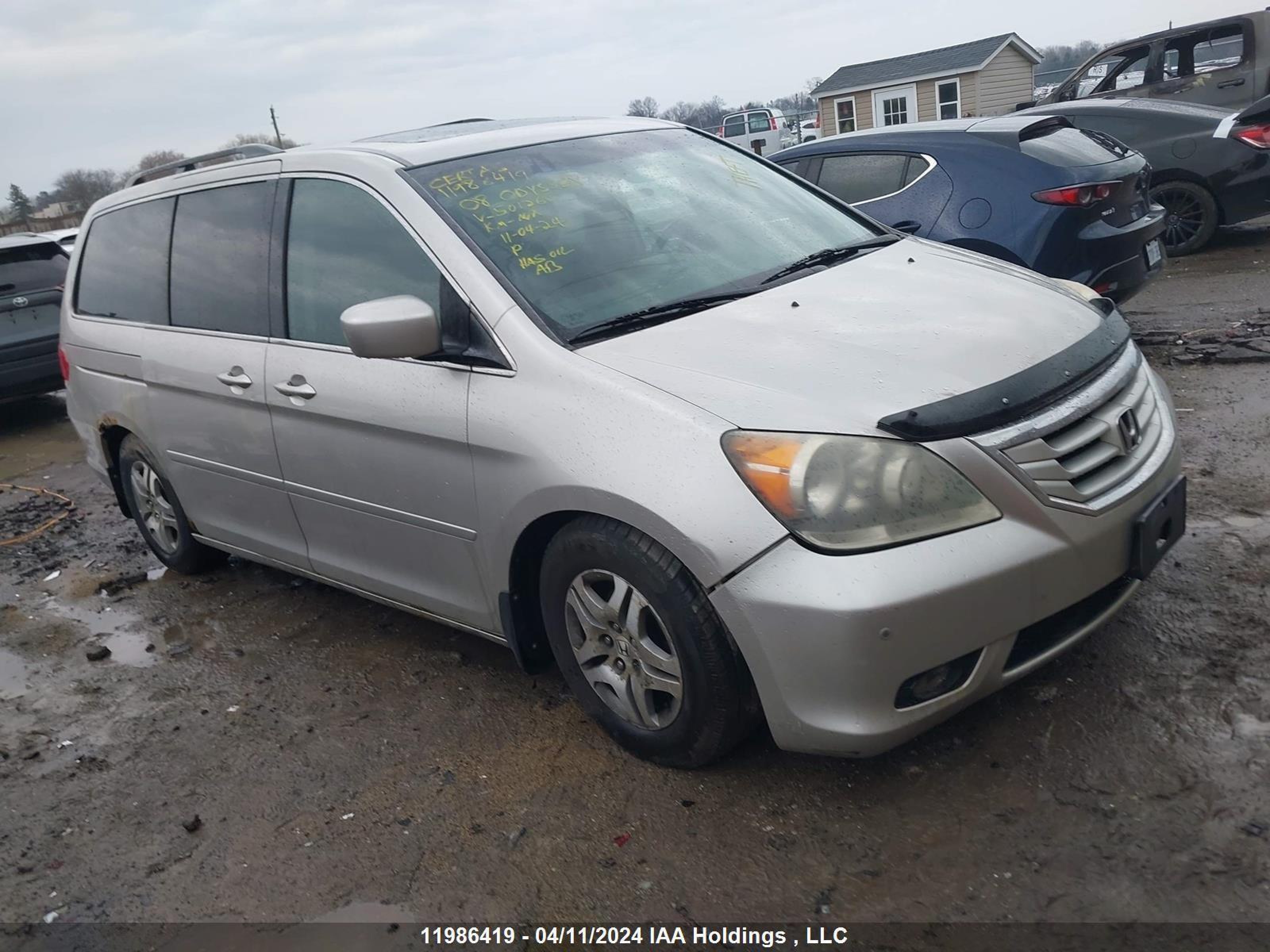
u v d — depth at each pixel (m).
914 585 2.51
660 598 2.79
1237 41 11.94
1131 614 3.52
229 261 4.20
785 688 2.62
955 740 3.03
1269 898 2.33
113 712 4.06
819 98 35.34
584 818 2.96
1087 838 2.59
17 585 5.68
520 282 3.25
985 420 2.66
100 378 4.98
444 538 3.41
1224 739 2.84
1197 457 4.84
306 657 4.26
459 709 3.66
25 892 3.05
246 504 4.33
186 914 2.86
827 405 2.68
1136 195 6.50
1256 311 7.30
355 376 3.53
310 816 3.20
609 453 2.81
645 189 3.83
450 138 3.88
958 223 6.42
